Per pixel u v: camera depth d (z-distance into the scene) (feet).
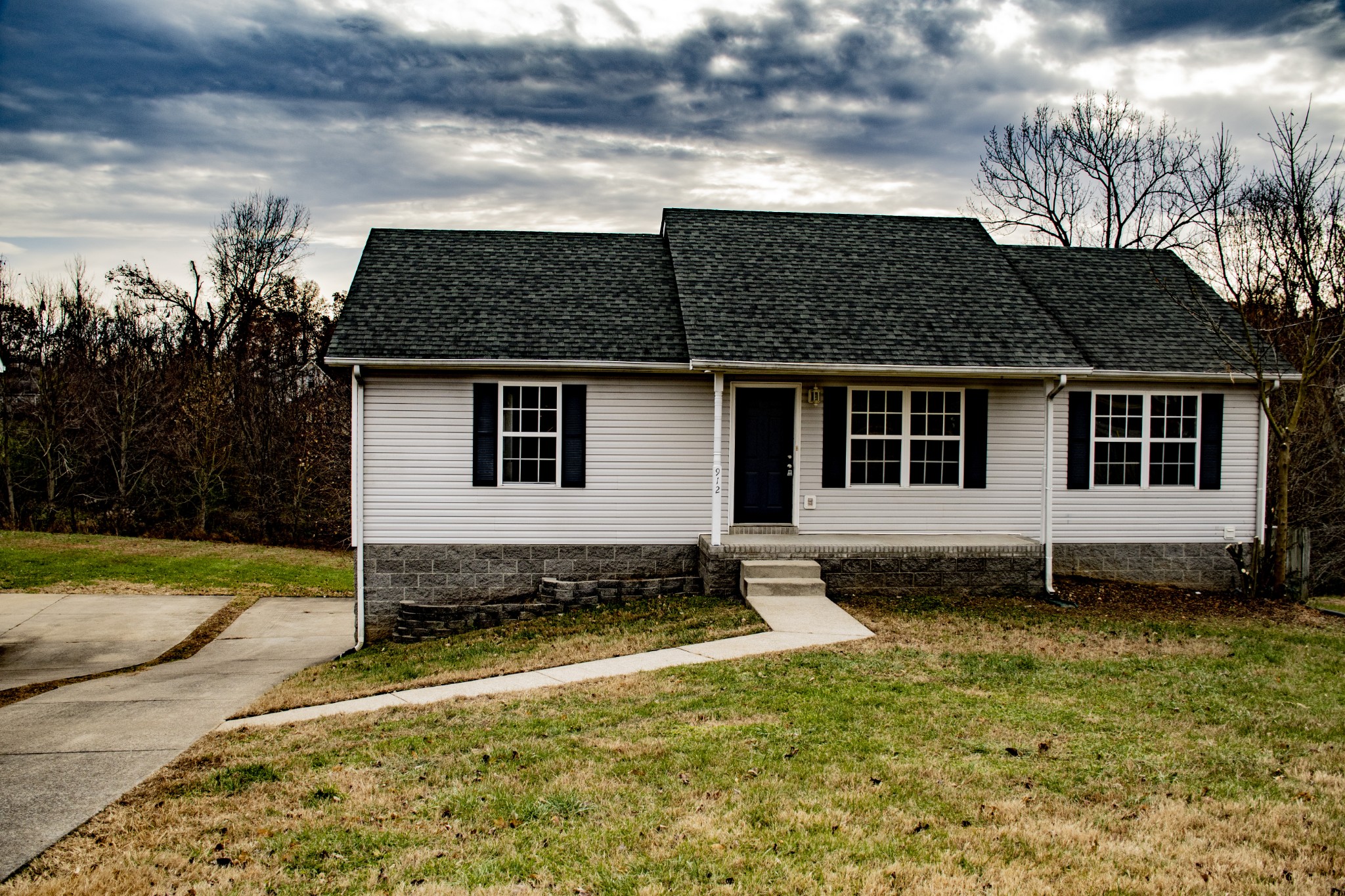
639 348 45.98
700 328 44.98
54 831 18.85
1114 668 31.86
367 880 16.47
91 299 118.11
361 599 46.14
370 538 46.01
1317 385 61.82
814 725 24.64
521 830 18.48
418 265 51.26
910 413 48.11
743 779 20.93
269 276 128.88
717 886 15.99
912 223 57.16
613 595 45.32
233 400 109.60
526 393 46.85
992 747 23.12
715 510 44.34
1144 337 50.47
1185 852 17.40
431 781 21.35
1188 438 50.01
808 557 44.21
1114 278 55.98
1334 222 55.57
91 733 27.58
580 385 46.70
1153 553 49.85
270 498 106.42
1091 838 17.99
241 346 119.85
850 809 19.21
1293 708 27.48
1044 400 48.34
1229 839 18.10
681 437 47.26
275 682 38.45
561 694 28.94
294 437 109.40
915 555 44.70
